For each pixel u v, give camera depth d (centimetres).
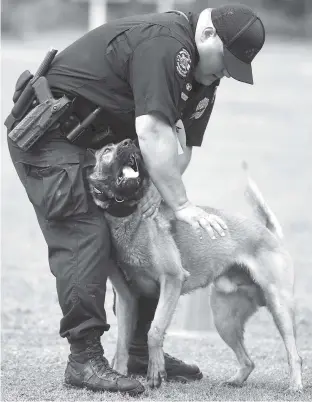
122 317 914
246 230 973
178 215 830
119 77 832
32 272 1546
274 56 6569
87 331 838
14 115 855
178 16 849
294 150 3334
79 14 7894
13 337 1142
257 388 920
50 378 909
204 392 875
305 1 8606
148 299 951
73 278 827
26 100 846
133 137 880
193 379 955
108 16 7869
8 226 1989
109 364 948
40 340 1130
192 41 842
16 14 7662
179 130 914
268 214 1012
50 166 832
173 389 878
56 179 827
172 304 890
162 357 880
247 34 837
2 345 1091
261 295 973
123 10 7888
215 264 970
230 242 966
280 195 2452
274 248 971
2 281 1443
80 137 845
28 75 856
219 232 827
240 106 4425
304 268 1598
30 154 843
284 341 931
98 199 859
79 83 838
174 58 808
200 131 955
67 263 830
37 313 1288
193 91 898
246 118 4097
